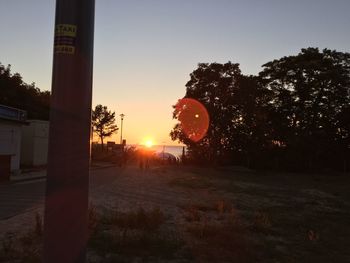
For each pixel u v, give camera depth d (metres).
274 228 11.63
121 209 13.64
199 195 19.61
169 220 11.80
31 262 6.68
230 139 50.38
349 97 56.25
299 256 8.49
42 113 51.53
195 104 49.91
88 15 3.10
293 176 41.41
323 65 55.78
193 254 7.91
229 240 9.05
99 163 46.47
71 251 2.98
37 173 28.47
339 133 56.12
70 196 2.99
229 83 49.62
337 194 24.50
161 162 50.78
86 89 3.07
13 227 9.79
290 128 55.06
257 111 49.91
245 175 38.84
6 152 26.69
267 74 57.81
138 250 7.91
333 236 10.95
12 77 49.19
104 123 66.38
